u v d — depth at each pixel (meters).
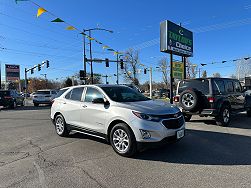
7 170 5.10
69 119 7.64
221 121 9.72
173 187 4.19
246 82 17.16
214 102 9.51
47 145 7.05
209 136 7.98
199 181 4.41
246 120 11.49
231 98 10.41
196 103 9.52
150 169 5.05
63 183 4.43
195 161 5.50
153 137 5.55
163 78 70.81
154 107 5.94
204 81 9.85
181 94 9.95
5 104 22.09
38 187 4.29
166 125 5.68
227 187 4.14
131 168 5.12
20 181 4.54
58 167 5.24
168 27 18.39
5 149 6.71
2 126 10.65
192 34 22.58
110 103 6.39
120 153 5.94
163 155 5.96
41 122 11.74
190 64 49.56
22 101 26.42
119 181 4.49
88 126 6.90
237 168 5.02
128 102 6.36
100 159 5.73
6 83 74.88
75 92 7.72
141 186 4.26
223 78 10.48
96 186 4.29
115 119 6.07
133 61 58.41
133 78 59.34
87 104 6.99
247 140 7.42
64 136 8.07
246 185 4.21
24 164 5.45
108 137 6.37
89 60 33.91
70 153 6.23
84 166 5.28
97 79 60.88
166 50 18.25
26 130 9.53
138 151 5.94
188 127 9.66
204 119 11.81
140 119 5.63
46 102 26.02
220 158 5.68
